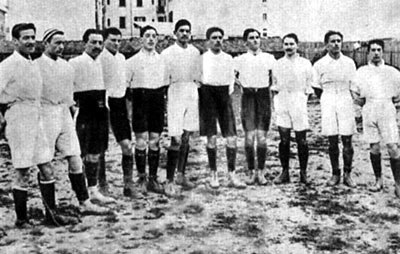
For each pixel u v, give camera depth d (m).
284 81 6.00
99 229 4.50
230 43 7.62
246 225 4.52
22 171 4.54
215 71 5.73
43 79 4.66
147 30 5.51
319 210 5.03
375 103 5.63
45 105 4.72
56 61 4.83
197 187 5.85
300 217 4.78
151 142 5.72
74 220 4.68
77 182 5.00
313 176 6.51
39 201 5.47
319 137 8.95
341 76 5.92
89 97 5.25
